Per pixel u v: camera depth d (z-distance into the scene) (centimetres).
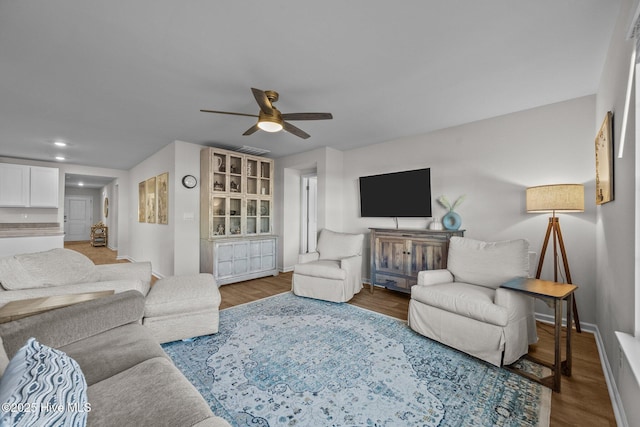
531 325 223
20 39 178
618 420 142
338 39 181
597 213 252
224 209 454
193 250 434
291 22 165
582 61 206
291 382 177
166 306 217
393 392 169
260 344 228
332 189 466
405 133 383
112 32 173
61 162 571
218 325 251
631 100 144
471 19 163
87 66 211
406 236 360
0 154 492
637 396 115
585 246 263
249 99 268
